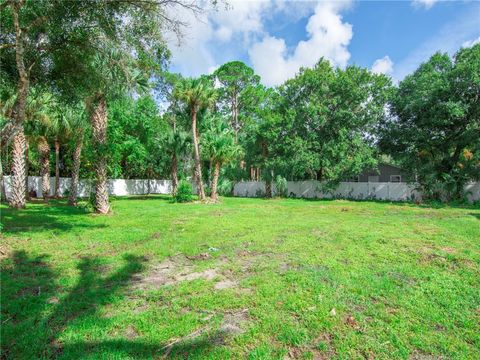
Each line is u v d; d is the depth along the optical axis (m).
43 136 19.78
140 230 8.76
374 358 2.81
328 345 3.00
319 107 22.95
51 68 8.66
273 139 25.02
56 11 6.98
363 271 4.95
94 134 13.05
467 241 7.05
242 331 3.22
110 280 4.73
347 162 22.50
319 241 7.12
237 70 37.38
